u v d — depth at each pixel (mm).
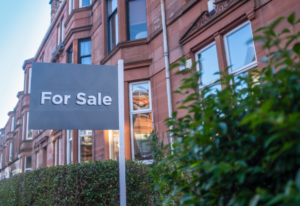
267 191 1349
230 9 5449
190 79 1649
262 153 1501
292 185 1099
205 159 1601
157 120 7355
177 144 1758
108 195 5426
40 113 4277
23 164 21109
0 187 10523
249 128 1515
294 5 4227
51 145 14977
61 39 15328
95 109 4527
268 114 1135
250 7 4980
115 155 8891
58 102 4391
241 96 1797
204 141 1542
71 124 4371
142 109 7980
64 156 12289
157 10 7930
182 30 6898
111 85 4695
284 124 1103
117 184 5430
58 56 14227
